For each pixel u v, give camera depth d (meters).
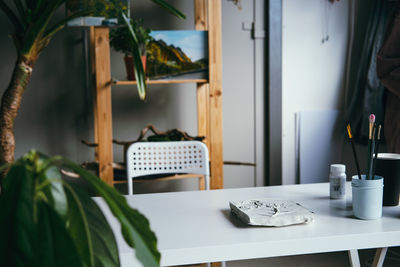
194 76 2.85
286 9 3.66
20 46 2.13
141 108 3.47
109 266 0.38
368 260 2.76
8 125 2.10
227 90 3.61
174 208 1.45
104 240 0.39
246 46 3.60
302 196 1.59
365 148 3.69
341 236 1.13
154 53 2.78
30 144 3.29
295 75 3.74
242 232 1.17
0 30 3.16
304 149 3.77
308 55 3.74
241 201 1.39
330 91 3.81
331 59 3.79
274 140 3.65
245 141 3.68
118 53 3.38
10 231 0.29
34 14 2.07
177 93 3.52
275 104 3.62
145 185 3.53
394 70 2.98
